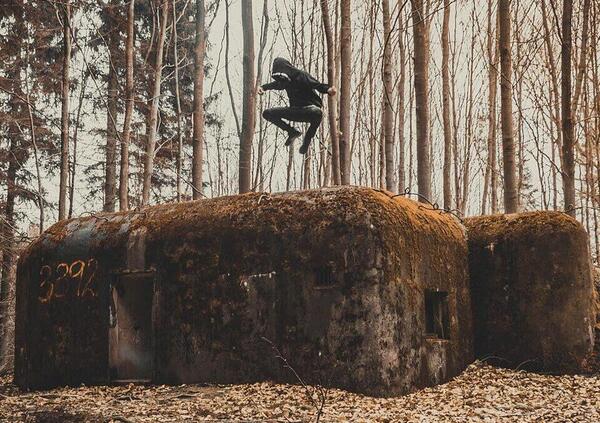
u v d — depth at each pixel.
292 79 10.73
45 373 12.41
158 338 11.33
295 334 10.26
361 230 10.05
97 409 9.07
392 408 8.75
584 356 11.51
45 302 12.59
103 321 11.93
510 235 12.25
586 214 24.19
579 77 16.38
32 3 22.16
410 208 11.16
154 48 25.09
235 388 10.22
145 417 8.32
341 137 15.55
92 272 12.16
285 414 8.25
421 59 14.42
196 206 11.74
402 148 23.52
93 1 22.88
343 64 15.64
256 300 10.63
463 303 12.00
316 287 10.23
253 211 11.00
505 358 11.96
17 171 22.64
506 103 14.27
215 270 11.02
